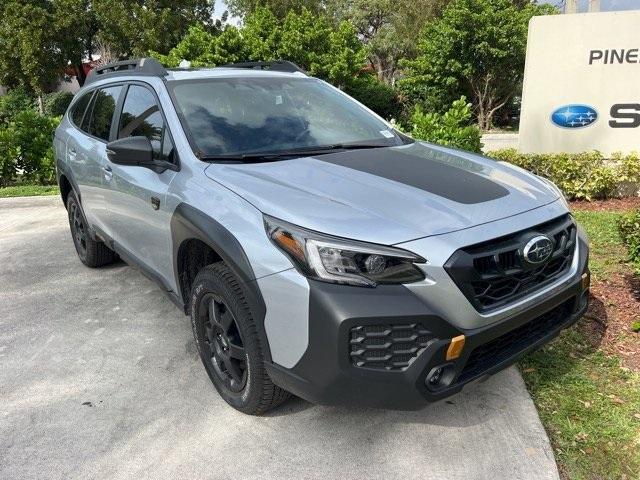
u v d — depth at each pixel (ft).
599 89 22.72
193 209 9.55
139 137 10.81
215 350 10.02
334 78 57.36
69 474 8.57
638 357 11.05
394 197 8.59
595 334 11.91
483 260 7.84
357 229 7.70
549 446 8.73
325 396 7.79
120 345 12.45
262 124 11.58
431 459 8.59
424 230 7.76
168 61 47.96
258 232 8.30
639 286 13.84
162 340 12.62
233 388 9.81
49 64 84.84
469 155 11.57
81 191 15.30
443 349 7.50
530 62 23.21
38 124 30.58
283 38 55.77
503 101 62.54
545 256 8.33
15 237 21.22
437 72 59.41
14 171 30.14
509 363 8.45
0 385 11.04
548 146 23.76
